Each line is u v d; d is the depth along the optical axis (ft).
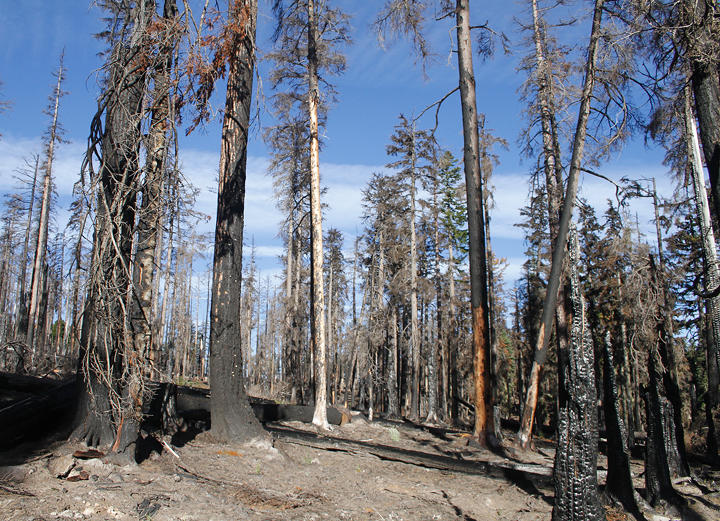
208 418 32.50
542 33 50.72
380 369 105.60
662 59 32.91
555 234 48.37
